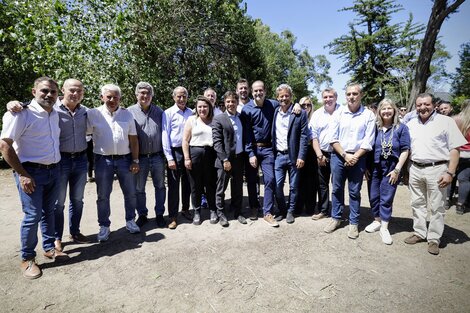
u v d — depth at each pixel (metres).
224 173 4.10
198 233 3.98
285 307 2.47
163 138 4.12
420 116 3.58
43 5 5.95
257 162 4.35
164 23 8.39
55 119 3.08
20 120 2.75
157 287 2.76
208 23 9.59
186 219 4.54
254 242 3.69
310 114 5.05
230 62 11.13
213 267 3.11
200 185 4.23
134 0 7.18
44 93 2.88
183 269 3.07
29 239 2.92
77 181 3.51
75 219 3.64
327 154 4.32
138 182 4.18
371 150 3.76
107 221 3.77
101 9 6.46
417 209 3.64
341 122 3.84
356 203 3.82
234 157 4.10
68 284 2.81
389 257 3.31
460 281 2.83
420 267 3.10
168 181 4.23
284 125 4.15
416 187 3.61
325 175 4.37
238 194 4.34
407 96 14.55
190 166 4.11
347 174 3.94
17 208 5.29
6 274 2.98
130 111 4.00
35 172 2.93
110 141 3.58
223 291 2.70
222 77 10.85
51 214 3.22
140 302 2.55
